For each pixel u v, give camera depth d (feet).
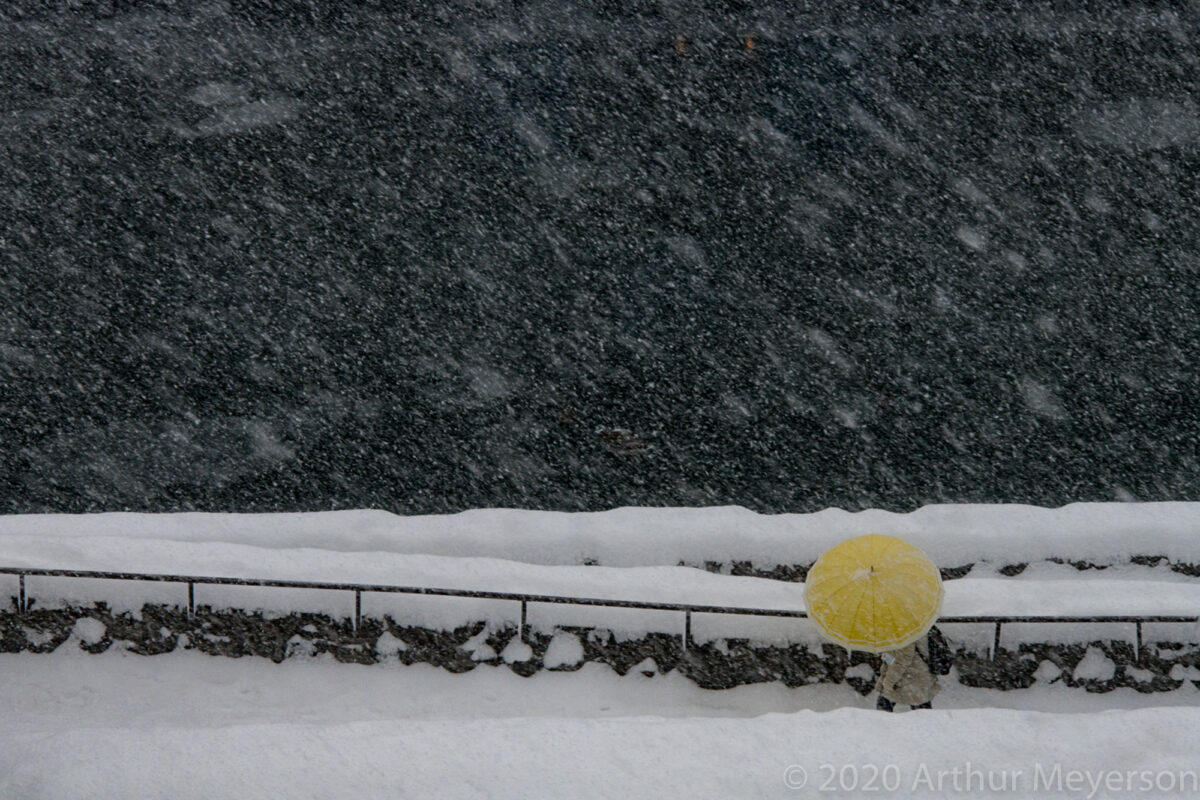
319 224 52.85
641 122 59.57
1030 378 42.04
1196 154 54.75
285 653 24.16
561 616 23.86
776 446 39.32
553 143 58.49
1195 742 18.29
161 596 24.14
